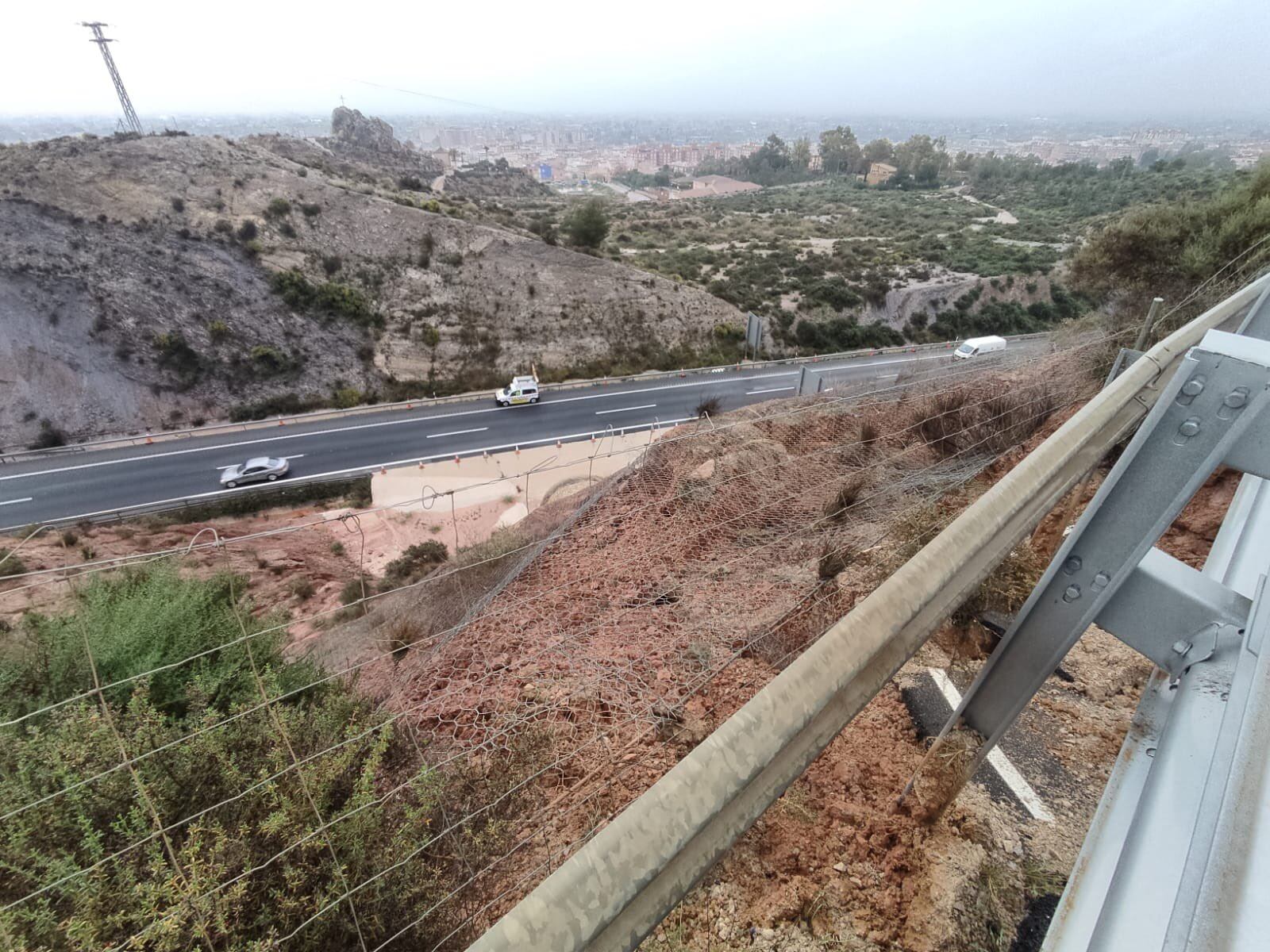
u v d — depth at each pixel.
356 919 1.62
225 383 24.19
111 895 1.68
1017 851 2.06
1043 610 1.51
